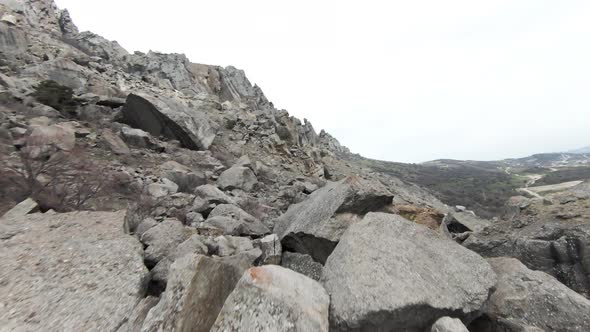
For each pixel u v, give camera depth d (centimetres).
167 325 377
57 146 1158
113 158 1395
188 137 1988
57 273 511
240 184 1588
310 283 449
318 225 716
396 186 4331
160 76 4572
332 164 4019
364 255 508
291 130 3847
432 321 429
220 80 5412
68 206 835
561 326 468
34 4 4744
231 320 373
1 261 524
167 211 1011
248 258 596
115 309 456
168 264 573
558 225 812
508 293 521
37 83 1988
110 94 2434
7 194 795
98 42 4844
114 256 571
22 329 402
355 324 405
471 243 927
